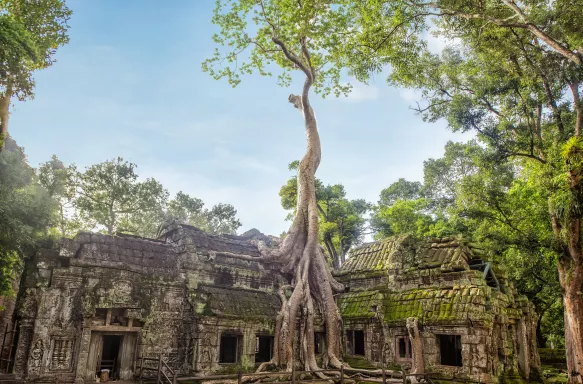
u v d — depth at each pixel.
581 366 16.23
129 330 16.92
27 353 14.72
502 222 21.70
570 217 15.27
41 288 15.34
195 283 19.06
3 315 19.94
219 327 17.77
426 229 34.09
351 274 22.48
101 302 16.20
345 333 20.62
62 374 15.04
